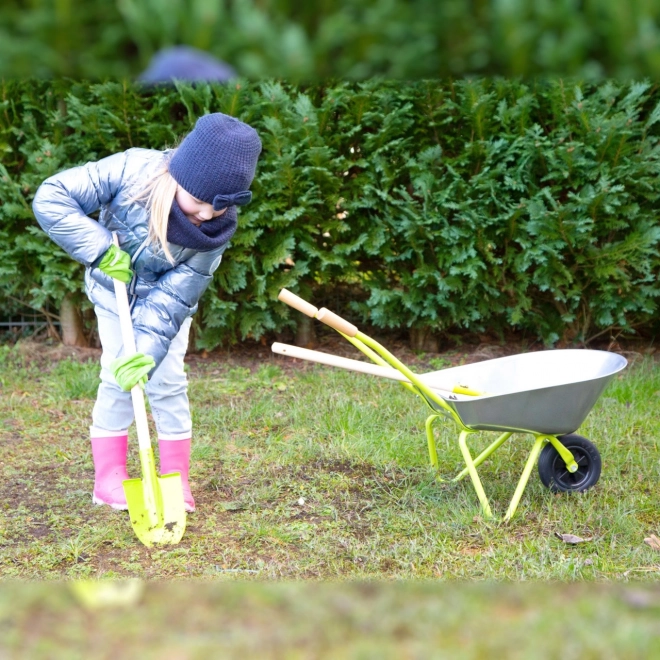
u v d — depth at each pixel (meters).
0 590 2.75
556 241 5.53
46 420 4.72
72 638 2.45
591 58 4.49
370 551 3.16
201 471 4.00
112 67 4.34
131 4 4.04
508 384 3.72
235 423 4.67
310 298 5.96
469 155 5.61
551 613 2.63
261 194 5.53
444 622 2.56
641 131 5.47
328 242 5.87
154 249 3.19
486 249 5.60
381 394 5.13
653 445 4.27
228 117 2.96
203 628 2.54
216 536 3.30
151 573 2.98
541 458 3.60
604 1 4.38
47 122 5.48
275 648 2.38
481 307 5.89
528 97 5.46
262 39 4.13
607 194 5.39
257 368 5.80
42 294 5.67
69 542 3.19
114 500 3.54
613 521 3.37
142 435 3.13
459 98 5.61
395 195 5.77
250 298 5.87
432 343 6.17
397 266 5.90
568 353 3.67
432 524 3.37
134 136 5.57
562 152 5.39
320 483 3.83
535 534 3.29
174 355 3.43
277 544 3.25
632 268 5.75
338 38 4.34
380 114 5.52
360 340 3.34
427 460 4.06
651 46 4.39
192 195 2.97
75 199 3.11
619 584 2.85
